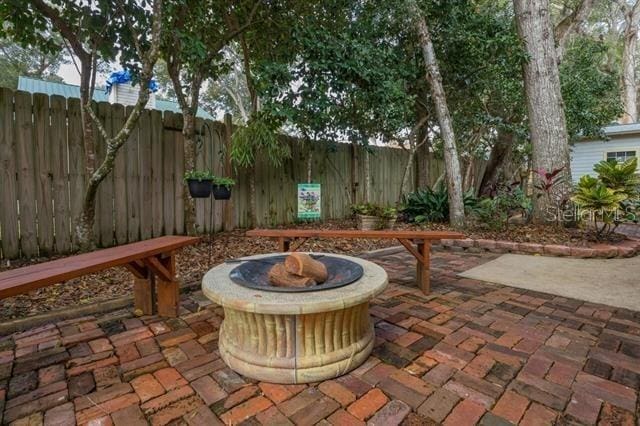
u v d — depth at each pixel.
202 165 4.66
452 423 1.29
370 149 6.19
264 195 5.43
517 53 5.14
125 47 3.79
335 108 5.29
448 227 5.59
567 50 7.75
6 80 11.83
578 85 7.32
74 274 1.57
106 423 1.31
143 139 4.07
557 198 5.05
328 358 1.59
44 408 1.40
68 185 3.54
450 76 6.41
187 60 4.09
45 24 3.40
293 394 1.49
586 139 10.12
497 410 1.36
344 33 5.12
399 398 1.45
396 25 5.91
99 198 3.75
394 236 2.76
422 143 7.20
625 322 2.21
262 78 4.45
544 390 1.49
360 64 4.99
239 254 3.84
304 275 1.73
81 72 3.36
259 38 4.87
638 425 1.27
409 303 2.56
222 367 1.71
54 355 1.83
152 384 1.56
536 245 4.25
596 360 1.73
